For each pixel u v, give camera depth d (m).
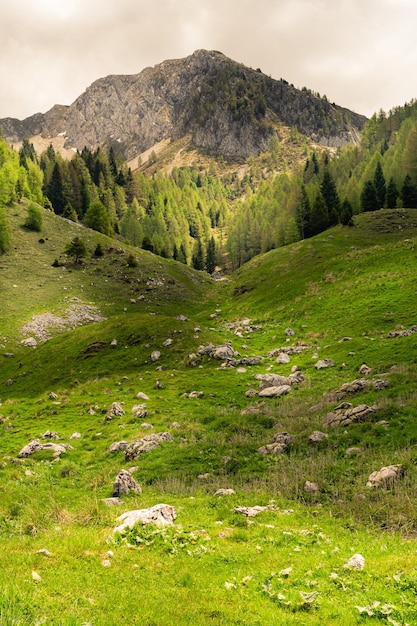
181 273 130.00
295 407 32.97
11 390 58.22
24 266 109.00
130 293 107.62
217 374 48.41
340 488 18.66
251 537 14.20
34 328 84.44
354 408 26.59
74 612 7.87
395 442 21.69
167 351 58.31
